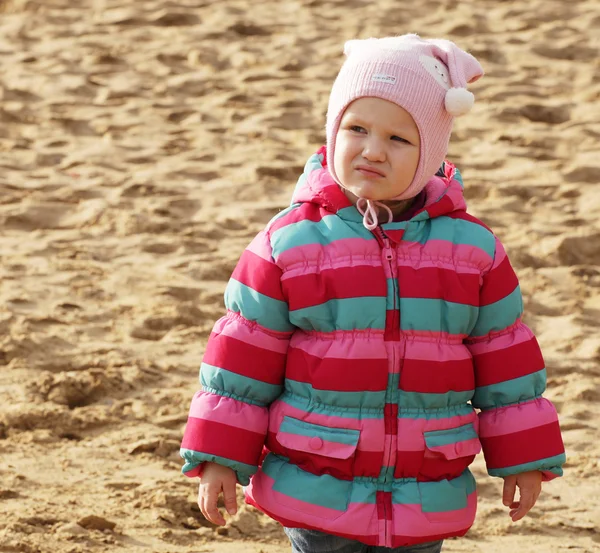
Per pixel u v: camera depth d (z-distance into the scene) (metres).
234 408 3.89
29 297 9.52
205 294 9.85
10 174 13.54
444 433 3.86
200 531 5.71
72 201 12.59
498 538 5.86
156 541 5.50
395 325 3.84
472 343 4.07
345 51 4.10
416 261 3.90
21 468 6.38
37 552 5.11
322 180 4.01
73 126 15.73
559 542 5.81
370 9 22.22
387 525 3.79
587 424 7.53
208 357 3.97
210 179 13.56
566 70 18.25
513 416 3.99
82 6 22.98
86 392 7.63
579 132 15.05
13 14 22.55
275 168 13.66
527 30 20.62
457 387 3.88
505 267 4.04
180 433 7.09
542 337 9.24
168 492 6.05
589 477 6.68
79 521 5.51
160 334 8.98
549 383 8.23
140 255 10.97
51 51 19.77
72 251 10.94
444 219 4.00
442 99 3.92
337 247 3.87
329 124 3.97
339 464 3.79
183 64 19.16
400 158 3.86
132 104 16.81
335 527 3.79
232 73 18.61
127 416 7.36
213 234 11.68
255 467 3.92
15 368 7.98
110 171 13.72
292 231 3.91
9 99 16.88
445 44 4.06
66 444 6.87
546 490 6.50
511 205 12.59
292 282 3.85
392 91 3.82
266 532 5.83
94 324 9.06
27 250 10.95
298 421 3.84
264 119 15.94
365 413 3.80
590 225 11.88
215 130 15.54
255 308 3.89
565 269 10.71
